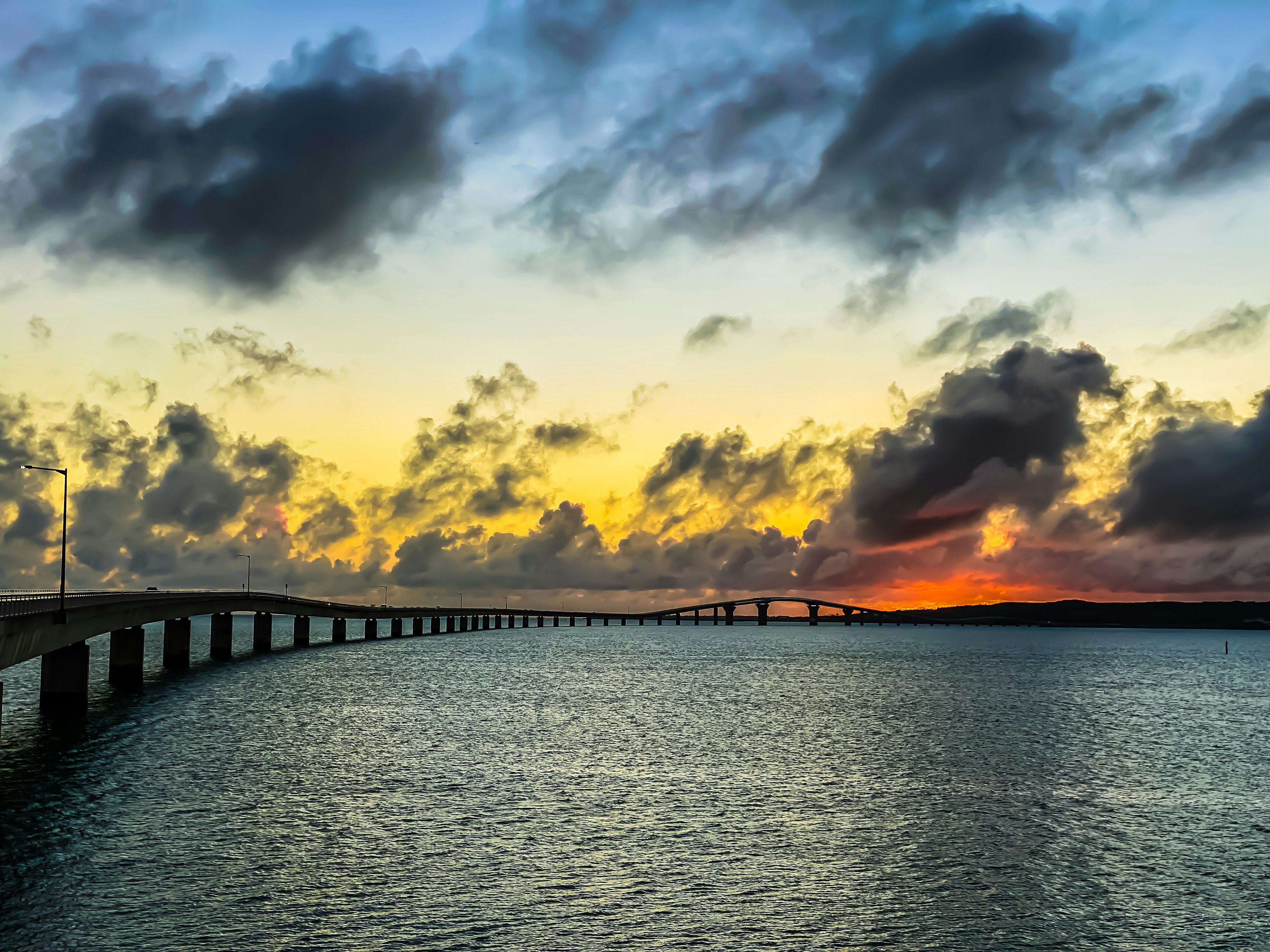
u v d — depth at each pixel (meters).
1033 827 47.81
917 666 196.50
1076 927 33.72
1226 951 31.70
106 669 145.38
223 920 32.53
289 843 42.00
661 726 86.75
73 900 34.00
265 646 191.62
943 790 57.09
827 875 39.09
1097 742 80.38
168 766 59.47
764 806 51.47
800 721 92.25
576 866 39.66
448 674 145.62
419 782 56.44
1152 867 40.97
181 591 134.88
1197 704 118.56
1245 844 45.06
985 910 35.31
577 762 64.94
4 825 44.00
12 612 65.69
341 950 30.27
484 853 41.25
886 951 31.36
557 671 159.38
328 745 69.88
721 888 37.31
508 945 31.06
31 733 71.81
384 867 38.78
